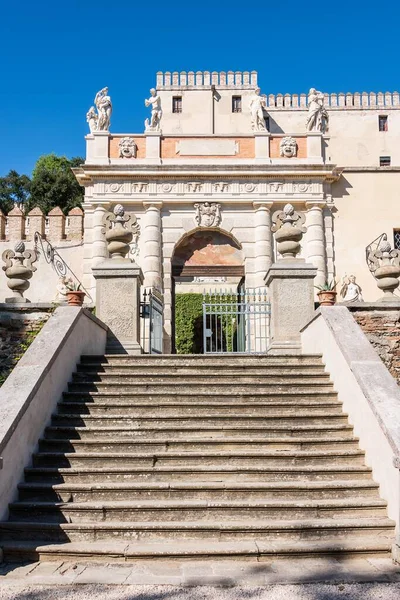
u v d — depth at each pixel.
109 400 9.36
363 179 23.64
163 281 22.28
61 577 5.80
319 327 10.84
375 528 6.71
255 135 23.11
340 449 8.21
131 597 5.29
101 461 7.88
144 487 7.28
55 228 25.62
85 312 10.73
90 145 23.06
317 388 9.75
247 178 22.64
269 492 7.28
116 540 6.66
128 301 12.45
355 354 8.84
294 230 12.96
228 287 32.75
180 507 6.97
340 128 34.44
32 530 6.71
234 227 22.64
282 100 36.19
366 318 12.37
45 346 9.12
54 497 7.25
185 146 23.05
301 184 22.81
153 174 22.34
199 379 10.09
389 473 6.95
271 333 12.61
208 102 34.97
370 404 7.61
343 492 7.30
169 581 5.67
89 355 10.70
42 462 7.86
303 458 7.92
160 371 10.38
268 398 9.41
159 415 8.80
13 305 12.49
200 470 7.63
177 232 22.55
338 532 6.69
